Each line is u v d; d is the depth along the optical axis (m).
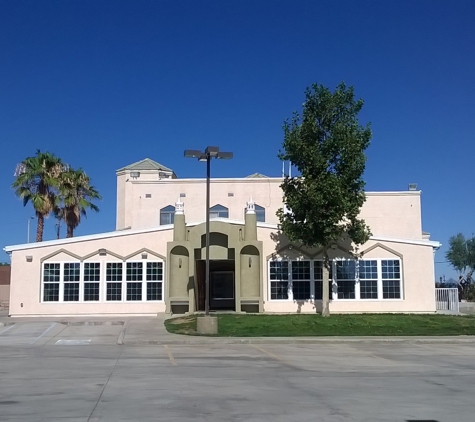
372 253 35.00
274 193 44.75
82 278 34.31
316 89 30.75
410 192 45.03
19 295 34.00
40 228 45.19
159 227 34.94
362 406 10.34
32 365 16.16
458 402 10.77
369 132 30.62
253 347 21.91
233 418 9.32
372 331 26.69
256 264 34.03
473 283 64.94
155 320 31.28
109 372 14.70
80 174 47.19
